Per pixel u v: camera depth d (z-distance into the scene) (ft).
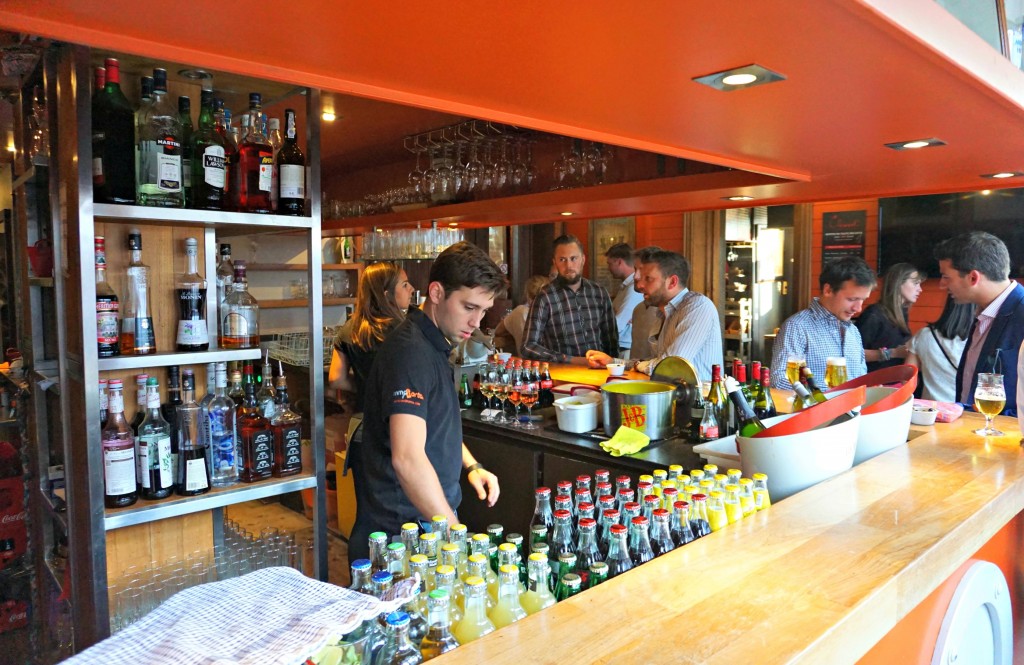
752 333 21.24
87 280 5.34
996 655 6.33
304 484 6.63
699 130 6.85
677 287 12.59
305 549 7.25
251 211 6.53
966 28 4.65
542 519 5.22
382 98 5.42
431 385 6.35
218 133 6.36
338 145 14.25
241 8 3.68
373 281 11.41
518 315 18.60
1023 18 5.82
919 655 5.17
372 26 3.95
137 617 6.16
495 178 12.18
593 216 13.64
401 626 3.10
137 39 4.23
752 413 6.65
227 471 6.36
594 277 23.49
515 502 10.21
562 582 4.25
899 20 3.80
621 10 3.61
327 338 16.15
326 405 14.92
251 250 17.52
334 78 5.09
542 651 3.30
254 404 6.67
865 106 5.72
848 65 4.55
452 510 6.61
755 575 4.20
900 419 7.37
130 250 6.13
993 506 5.66
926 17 4.11
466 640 3.53
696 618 3.64
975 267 9.83
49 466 7.41
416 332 6.42
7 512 8.82
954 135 6.93
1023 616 7.38
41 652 7.83
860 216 18.95
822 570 4.27
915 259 17.99
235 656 2.68
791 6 3.50
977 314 10.33
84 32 4.05
